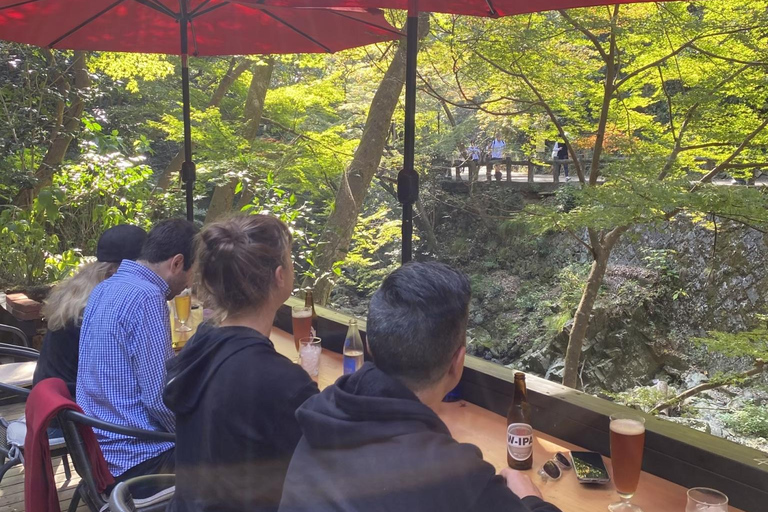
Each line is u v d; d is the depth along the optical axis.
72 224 4.82
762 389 6.01
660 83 6.44
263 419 1.20
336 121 12.26
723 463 1.35
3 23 2.82
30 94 5.95
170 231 1.91
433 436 0.87
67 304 1.96
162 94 10.34
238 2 1.92
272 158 7.98
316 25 3.03
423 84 7.48
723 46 5.62
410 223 2.04
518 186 14.57
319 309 2.72
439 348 0.94
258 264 1.36
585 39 6.27
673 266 12.48
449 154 11.80
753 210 4.55
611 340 12.04
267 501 1.22
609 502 1.36
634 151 5.98
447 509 0.82
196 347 1.31
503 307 13.93
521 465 1.52
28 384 2.47
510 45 5.94
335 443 0.89
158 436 1.70
